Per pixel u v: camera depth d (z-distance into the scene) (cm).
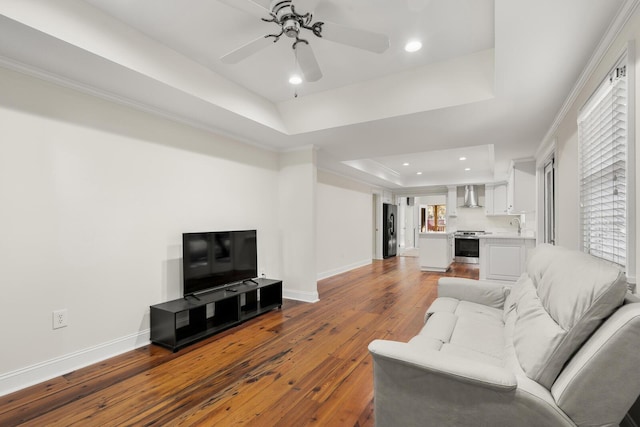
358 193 757
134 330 275
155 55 234
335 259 650
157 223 295
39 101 220
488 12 201
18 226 210
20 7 167
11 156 207
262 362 249
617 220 179
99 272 252
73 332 236
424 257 695
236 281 358
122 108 269
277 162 456
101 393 204
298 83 282
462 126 344
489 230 833
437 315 227
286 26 179
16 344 208
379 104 310
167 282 302
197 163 335
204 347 277
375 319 355
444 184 836
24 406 190
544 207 468
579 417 106
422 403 128
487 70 255
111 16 207
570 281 137
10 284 206
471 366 121
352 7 196
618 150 176
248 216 401
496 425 115
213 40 235
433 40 233
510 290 254
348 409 188
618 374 100
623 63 163
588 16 164
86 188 245
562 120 301
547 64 214
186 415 182
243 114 313
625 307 107
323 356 260
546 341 123
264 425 174
